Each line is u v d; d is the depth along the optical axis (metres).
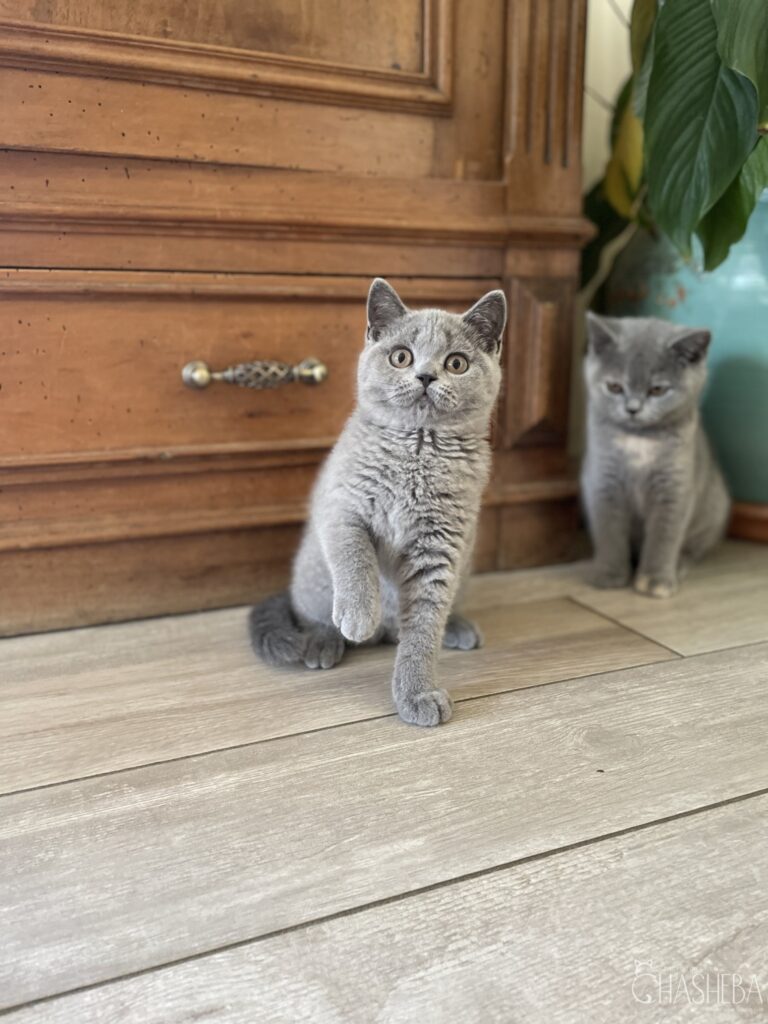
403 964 0.65
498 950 0.67
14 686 1.13
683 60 1.30
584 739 0.99
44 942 0.67
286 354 1.38
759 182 1.36
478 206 1.46
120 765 0.93
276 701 1.09
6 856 0.78
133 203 1.23
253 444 1.38
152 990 0.63
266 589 1.46
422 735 1.00
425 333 1.09
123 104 1.20
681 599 1.48
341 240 1.38
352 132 1.35
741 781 0.91
